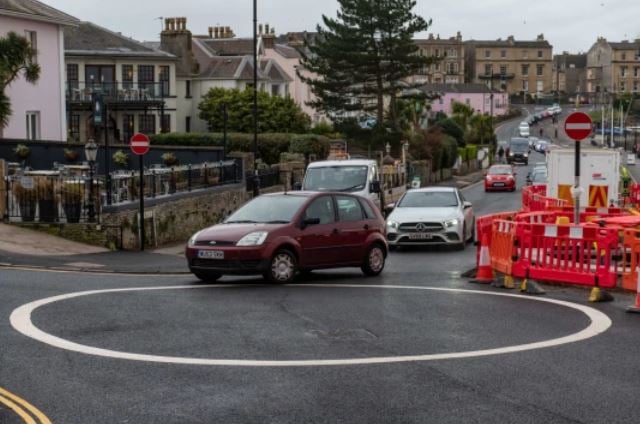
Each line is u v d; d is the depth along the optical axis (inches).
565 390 405.7
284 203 802.8
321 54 3282.5
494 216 845.2
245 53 3740.2
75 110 2662.4
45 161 1768.0
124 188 1171.3
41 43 1919.3
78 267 882.8
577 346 497.0
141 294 685.9
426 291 716.7
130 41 2957.7
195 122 3302.2
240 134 2440.9
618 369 444.8
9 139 1756.9
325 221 802.8
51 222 1101.7
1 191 1122.7
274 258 753.6
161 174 1269.7
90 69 2822.3
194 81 3299.7
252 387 410.9
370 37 3243.1
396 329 544.1
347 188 1235.2
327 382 418.9
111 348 488.1
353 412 371.6
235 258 740.7
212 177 1478.8
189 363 455.2
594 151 1315.2
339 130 3324.3
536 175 2411.4
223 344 499.8
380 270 848.9
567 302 657.6
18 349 483.8
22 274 808.9
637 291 622.5
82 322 561.3
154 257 1020.5
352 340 511.5
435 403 384.8
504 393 400.2
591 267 698.2
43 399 389.7
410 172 2940.5
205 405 382.0
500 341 509.7
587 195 1318.9
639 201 1588.3
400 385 413.7
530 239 712.4
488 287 744.3
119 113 2847.0
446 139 3799.2
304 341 508.7
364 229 831.7
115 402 386.3
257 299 665.0
